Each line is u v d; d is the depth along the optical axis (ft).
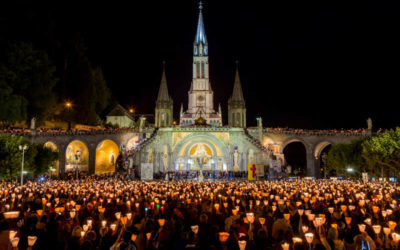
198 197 59.93
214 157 210.79
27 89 182.39
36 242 28.55
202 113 408.67
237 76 237.66
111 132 207.92
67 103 224.74
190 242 26.20
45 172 144.05
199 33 446.19
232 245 25.17
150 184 95.20
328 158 190.80
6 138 121.08
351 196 62.85
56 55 228.84
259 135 219.82
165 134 204.23
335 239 28.43
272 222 36.01
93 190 70.38
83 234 29.58
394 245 28.43
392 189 73.05
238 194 64.18
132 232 28.60
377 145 136.87
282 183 100.42
